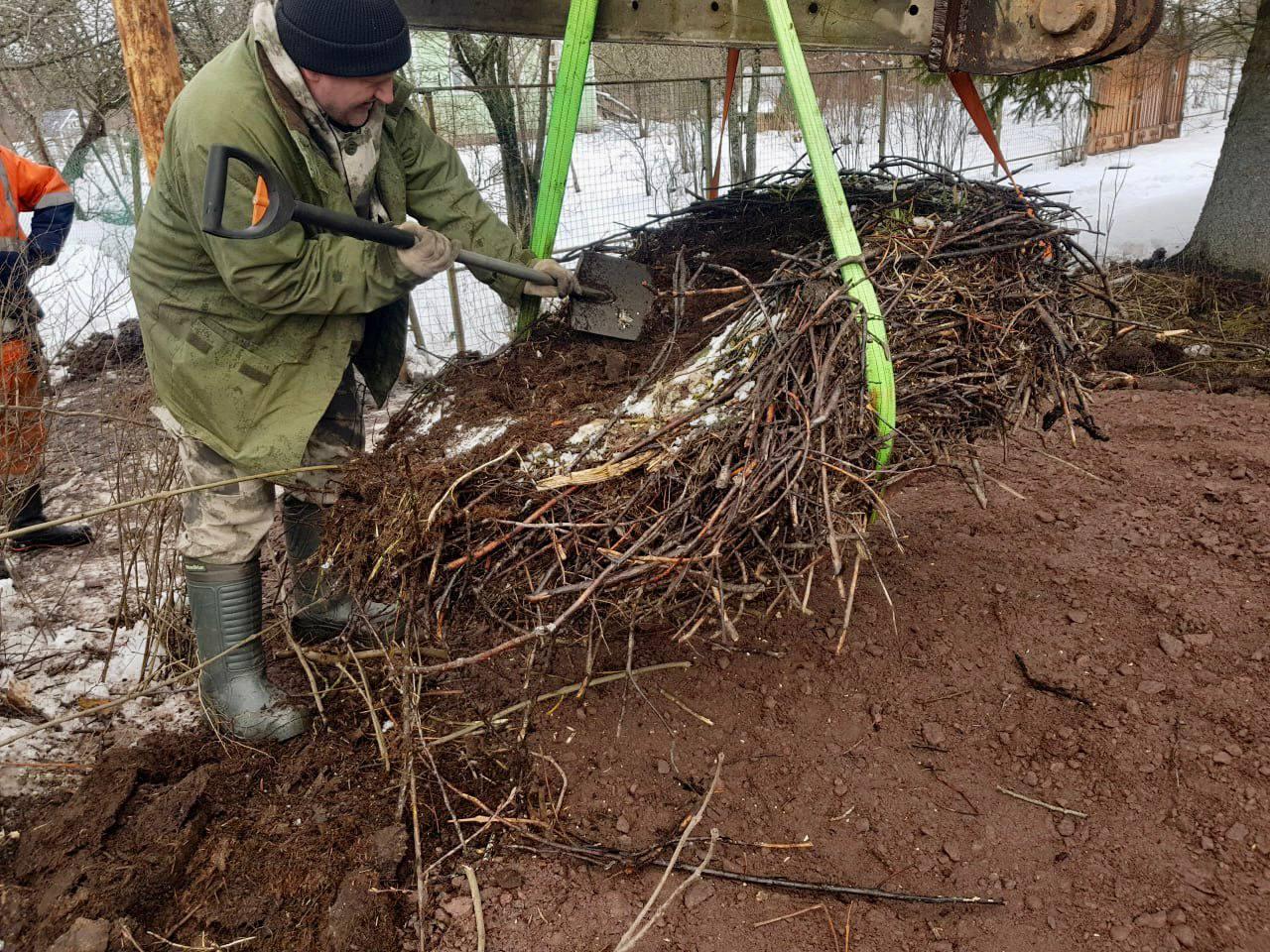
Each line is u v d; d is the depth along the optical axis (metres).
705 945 1.99
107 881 2.07
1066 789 2.32
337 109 2.12
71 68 5.96
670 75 8.22
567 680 2.76
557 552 1.92
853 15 2.57
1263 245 6.10
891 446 2.12
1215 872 2.07
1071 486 3.69
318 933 2.01
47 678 2.88
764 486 1.91
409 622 2.03
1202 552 3.19
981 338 2.31
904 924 2.02
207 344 2.23
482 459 2.05
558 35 2.96
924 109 9.07
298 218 1.87
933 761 2.43
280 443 2.25
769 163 8.82
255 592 2.57
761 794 2.37
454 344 6.23
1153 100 12.26
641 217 7.04
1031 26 2.31
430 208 2.53
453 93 5.86
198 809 2.29
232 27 6.02
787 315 2.17
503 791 2.42
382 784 2.41
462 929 2.04
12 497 3.13
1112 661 2.70
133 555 2.98
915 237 2.48
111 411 3.24
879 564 3.22
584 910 2.07
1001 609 2.94
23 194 3.39
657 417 2.10
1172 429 4.16
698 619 2.04
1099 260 7.14
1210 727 2.43
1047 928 1.99
